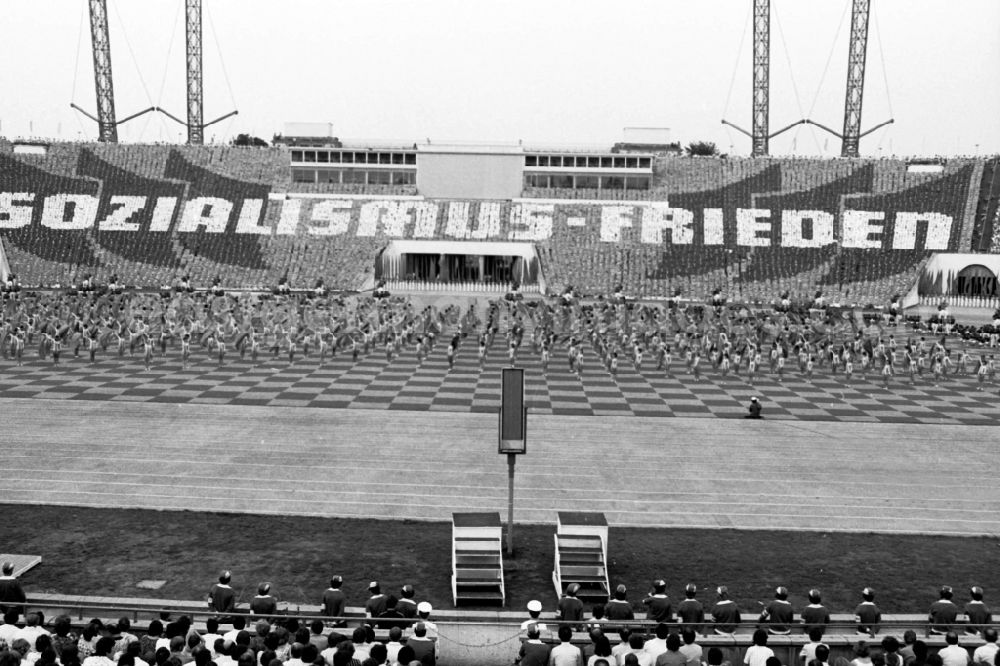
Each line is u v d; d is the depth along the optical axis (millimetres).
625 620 16438
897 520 25609
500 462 30938
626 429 36625
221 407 39094
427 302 83312
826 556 22625
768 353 60250
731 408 41625
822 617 16953
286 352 57062
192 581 20141
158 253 92812
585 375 50500
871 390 47531
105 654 12695
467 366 52750
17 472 28422
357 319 60531
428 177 104375
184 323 54469
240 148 107938
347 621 16641
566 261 92250
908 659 14047
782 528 24719
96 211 98125
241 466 29703
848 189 99125
